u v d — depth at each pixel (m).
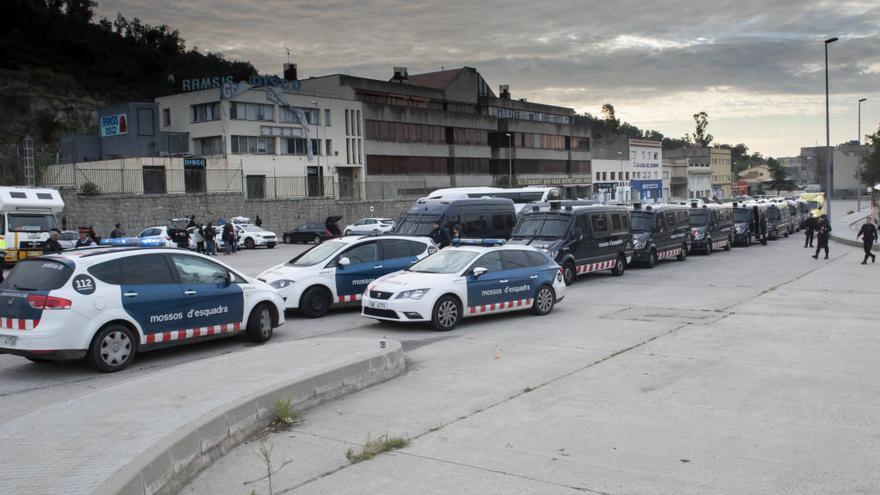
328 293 14.47
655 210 25.45
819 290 17.55
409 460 5.82
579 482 5.28
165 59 101.81
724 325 12.53
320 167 58.22
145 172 43.88
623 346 10.71
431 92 73.62
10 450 5.36
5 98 77.88
